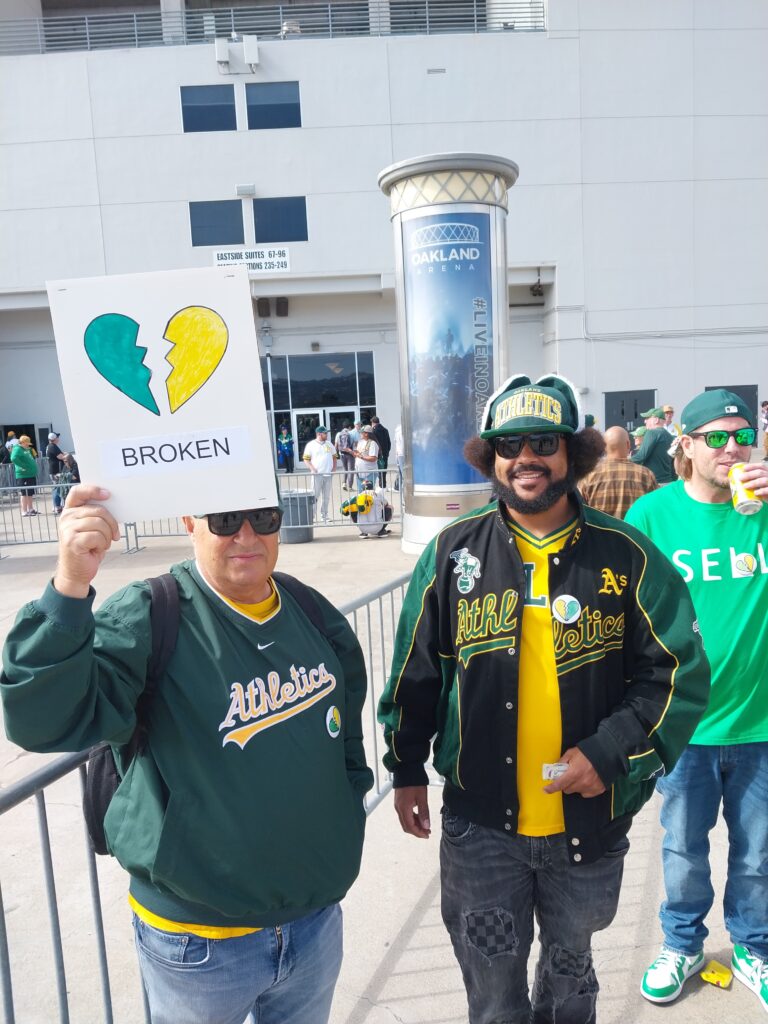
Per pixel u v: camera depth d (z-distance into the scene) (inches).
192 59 876.0
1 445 917.8
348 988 94.1
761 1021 86.4
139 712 56.0
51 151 888.3
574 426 69.2
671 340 941.8
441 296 314.0
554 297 934.4
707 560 87.2
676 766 88.6
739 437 84.4
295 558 379.9
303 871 57.8
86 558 47.5
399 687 76.1
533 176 906.1
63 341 50.9
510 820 68.0
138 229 900.0
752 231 932.0
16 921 110.1
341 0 968.3
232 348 52.8
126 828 55.7
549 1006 73.0
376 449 557.9
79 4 1138.0
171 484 52.7
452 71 884.6
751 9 894.4
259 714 56.6
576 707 66.2
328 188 901.2
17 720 47.4
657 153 910.4
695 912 91.6
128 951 103.3
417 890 114.3
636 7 883.4
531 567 68.4
